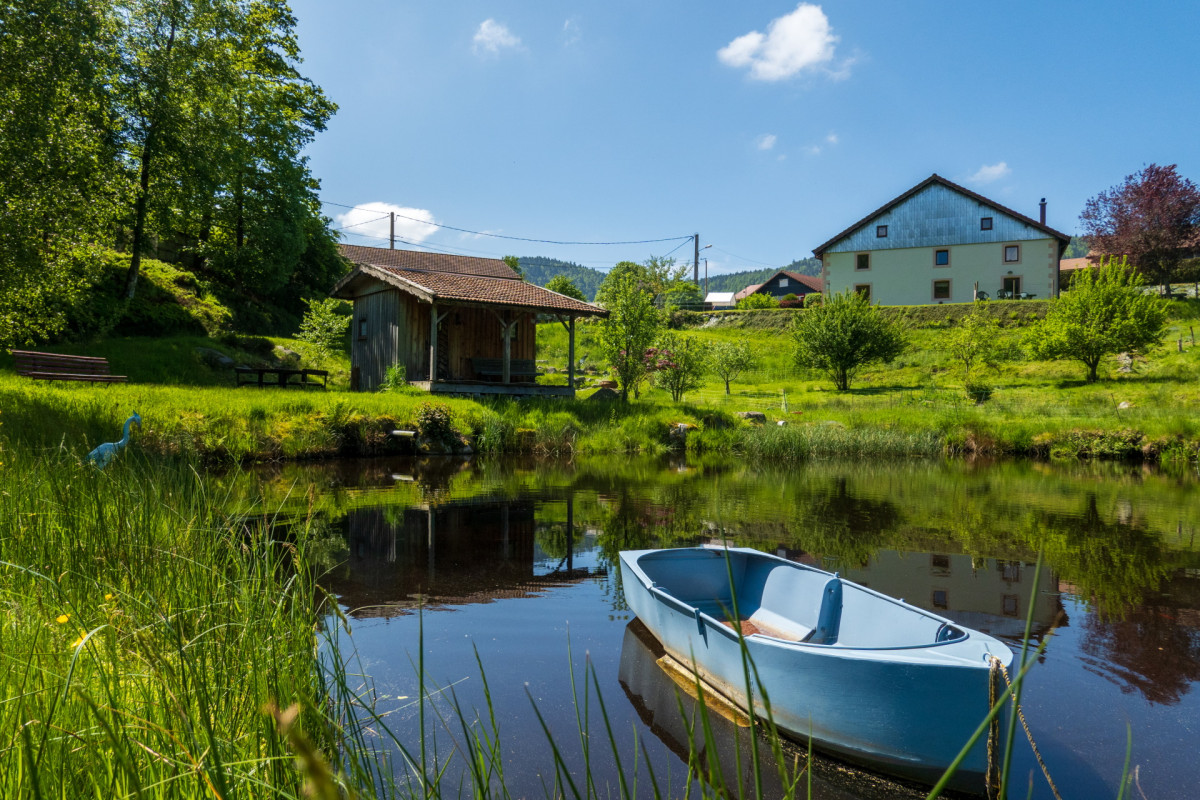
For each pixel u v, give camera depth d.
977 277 43.44
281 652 3.10
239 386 20.44
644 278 39.50
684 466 15.38
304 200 34.03
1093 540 8.02
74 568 3.71
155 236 28.72
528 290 22.59
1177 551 7.46
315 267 37.25
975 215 43.53
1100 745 3.42
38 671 2.32
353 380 23.69
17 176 14.83
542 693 3.91
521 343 22.97
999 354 31.95
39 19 15.50
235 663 2.90
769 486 12.27
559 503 10.12
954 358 32.22
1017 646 4.68
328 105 35.03
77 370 15.26
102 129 19.47
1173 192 42.69
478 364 21.64
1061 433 18.31
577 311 21.58
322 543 7.29
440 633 4.79
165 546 4.25
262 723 2.42
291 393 17.34
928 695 3.00
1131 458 17.45
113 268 24.34
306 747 0.67
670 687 4.05
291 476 12.05
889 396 26.98
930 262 44.34
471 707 3.71
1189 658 4.48
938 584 6.16
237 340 25.20
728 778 3.11
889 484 12.73
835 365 30.64
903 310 40.00
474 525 8.41
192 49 22.27
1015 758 3.30
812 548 7.52
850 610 4.29
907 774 3.14
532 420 18.06
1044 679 4.16
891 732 3.08
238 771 2.04
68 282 16.95
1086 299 26.95
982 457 18.02
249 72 29.97
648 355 22.11
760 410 24.09
